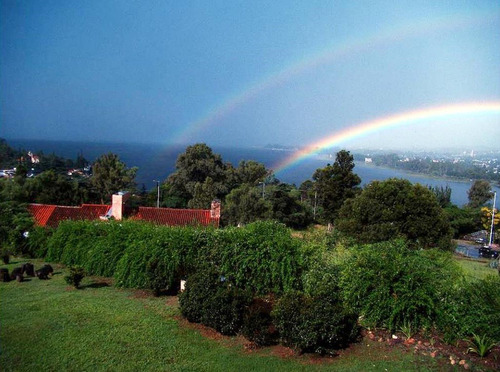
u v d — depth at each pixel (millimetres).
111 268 12250
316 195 46531
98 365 6523
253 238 10266
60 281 11852
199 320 8320
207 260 10523
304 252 9773
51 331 7777
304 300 7531
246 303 7980
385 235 19016
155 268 10609
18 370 6297
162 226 12570
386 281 7965
